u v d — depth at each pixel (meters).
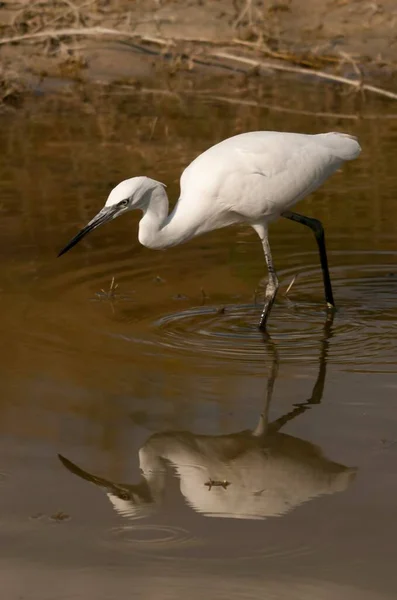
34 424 8.95
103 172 15.88
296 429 8.89
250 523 7.50
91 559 7.08
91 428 8.89
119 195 10.59
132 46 21.64
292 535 7.33
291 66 21.17
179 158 16.42
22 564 7.03
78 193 15.08
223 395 9.53
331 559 7.02
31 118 18.67
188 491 7.96
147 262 12.98
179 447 8.61
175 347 10.59
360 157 16.39
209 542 7.27
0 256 12.96
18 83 20.02
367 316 11.52
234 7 22.64
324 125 17.95
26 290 11.98
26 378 9.80
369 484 7.97
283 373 10.01
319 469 8.23
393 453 8.43
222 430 8.89
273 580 6.82
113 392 9.55
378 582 6.77
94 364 10.14
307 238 13.82
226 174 10.96
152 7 22.55
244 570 6.92
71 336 10.79
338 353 10.50
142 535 7.36
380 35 21.92
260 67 21.36
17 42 21.20
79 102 19.55
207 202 11.02
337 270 12.84
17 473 8.18
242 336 10.93
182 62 21.36
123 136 17.66
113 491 7.94
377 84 20.28
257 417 9.11
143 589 6.75
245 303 11.83
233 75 21.09
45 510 7.67
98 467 8.30
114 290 12.02
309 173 11.28
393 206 14.60
